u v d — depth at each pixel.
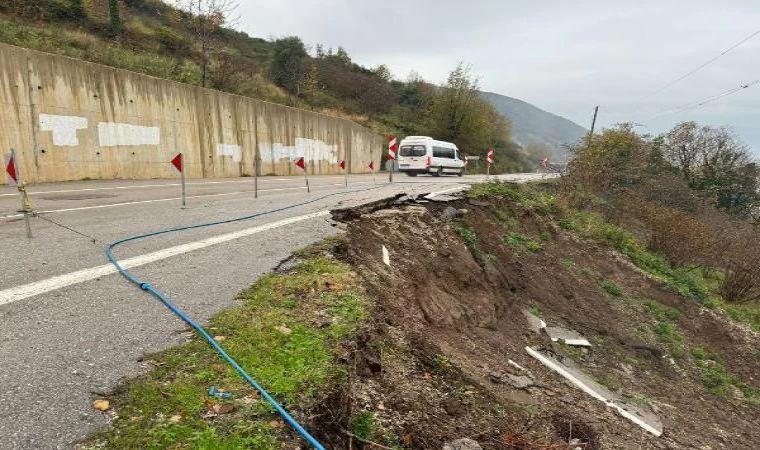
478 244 10.27
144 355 2.93
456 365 4.64
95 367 2.75
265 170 22.02
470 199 12.77
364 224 7.73
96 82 13.79
